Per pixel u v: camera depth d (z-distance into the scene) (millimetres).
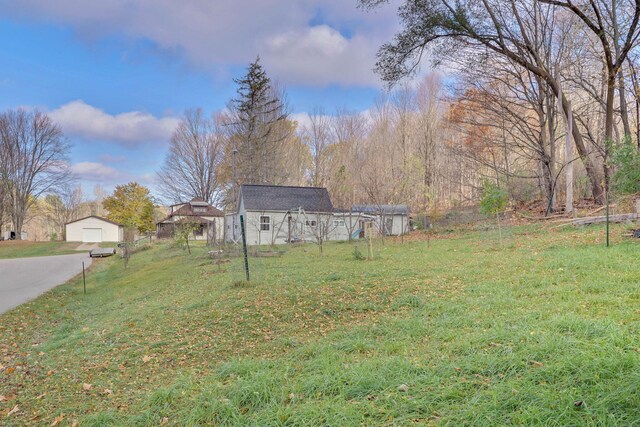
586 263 6973
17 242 41656
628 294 4812
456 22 15812
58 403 3982
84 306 11195
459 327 4379
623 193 13172
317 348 4371
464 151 25516
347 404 2799
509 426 2225
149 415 3221
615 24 15523
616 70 15633
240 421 2844
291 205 26438
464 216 23531
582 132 23828
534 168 27156
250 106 38000
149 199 48719
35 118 46094
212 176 49906
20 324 9078
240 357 4652
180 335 5816
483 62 18281
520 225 16406
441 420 2404
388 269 9461
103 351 5605
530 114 26156
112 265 23891
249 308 6715
